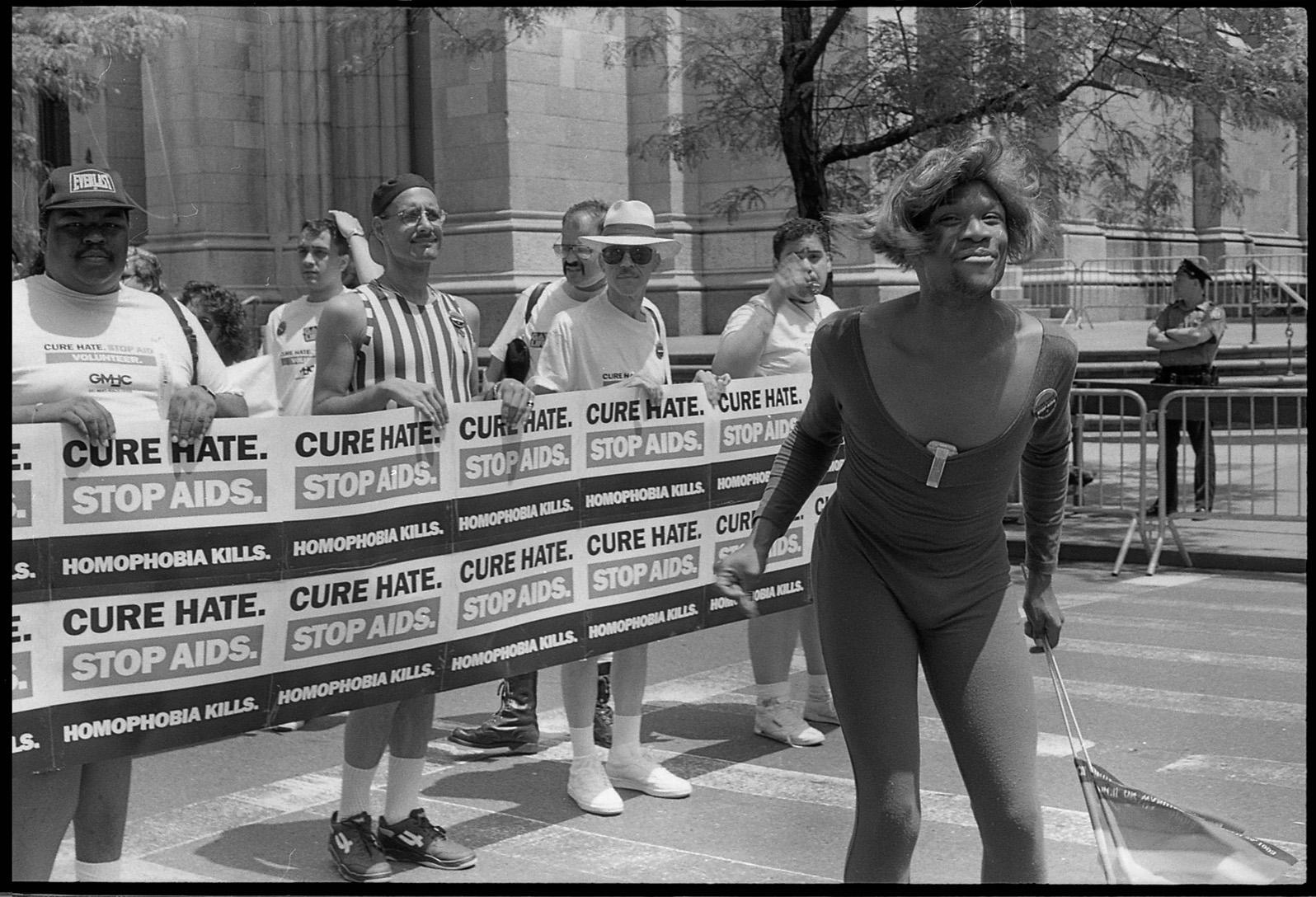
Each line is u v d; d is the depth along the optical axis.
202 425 3.78
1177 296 11.55
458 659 4.46
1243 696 6.43
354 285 6.79
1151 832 3.49
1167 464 10.28
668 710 6.36
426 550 4.34
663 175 20.86
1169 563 9.95
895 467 3.12
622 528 4.96
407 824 4.45
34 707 3.56
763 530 3.50
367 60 18.16
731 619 5.39
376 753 4.36
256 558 3.94
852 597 3.22
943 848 4.61
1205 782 5.19
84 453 3.61
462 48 13.61
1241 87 10.34
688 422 5.16
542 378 5.00
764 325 5.56
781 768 5.47
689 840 4.68
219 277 23.08
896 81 10.31
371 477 4.18
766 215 20.42
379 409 4.31
